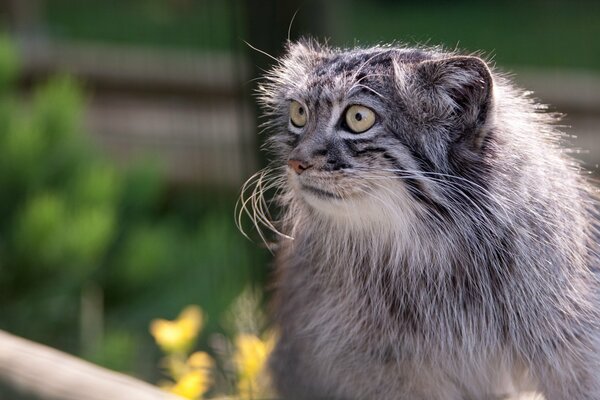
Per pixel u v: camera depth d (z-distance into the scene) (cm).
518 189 620
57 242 1141
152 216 1429
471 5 2430
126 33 2067
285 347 724
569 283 618
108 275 1204
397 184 614
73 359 529
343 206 616
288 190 683
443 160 617
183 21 2112
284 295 716
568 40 2111
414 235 625
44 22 1967
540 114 677
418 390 650
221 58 1558
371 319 644
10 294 1146
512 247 616
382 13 2459
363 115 608
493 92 611
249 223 832
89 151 1285
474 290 625
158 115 1583
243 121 850
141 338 1170
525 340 621
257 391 753
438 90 612
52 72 1609
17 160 1191
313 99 625
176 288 1223
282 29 849
